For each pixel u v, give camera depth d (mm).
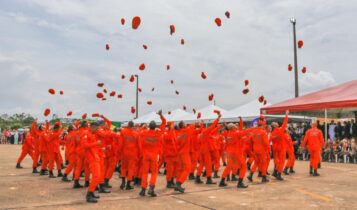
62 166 11297
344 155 13977
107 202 5562
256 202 5633
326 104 14266
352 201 5727
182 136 6652
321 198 6000
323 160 14984
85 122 6895
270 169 11070
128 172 6926
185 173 6613
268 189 7027
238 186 7227
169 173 7172
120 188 7109
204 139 7746
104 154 6840
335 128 16156
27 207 5109
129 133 6824
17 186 7227
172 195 6289
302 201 5719
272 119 21359
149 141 6211
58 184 7570
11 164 12523
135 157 6902
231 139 7254
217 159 9031
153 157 6188
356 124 15102
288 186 7441
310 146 9547
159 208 5137
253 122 17344
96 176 5559
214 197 6094
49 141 8805
